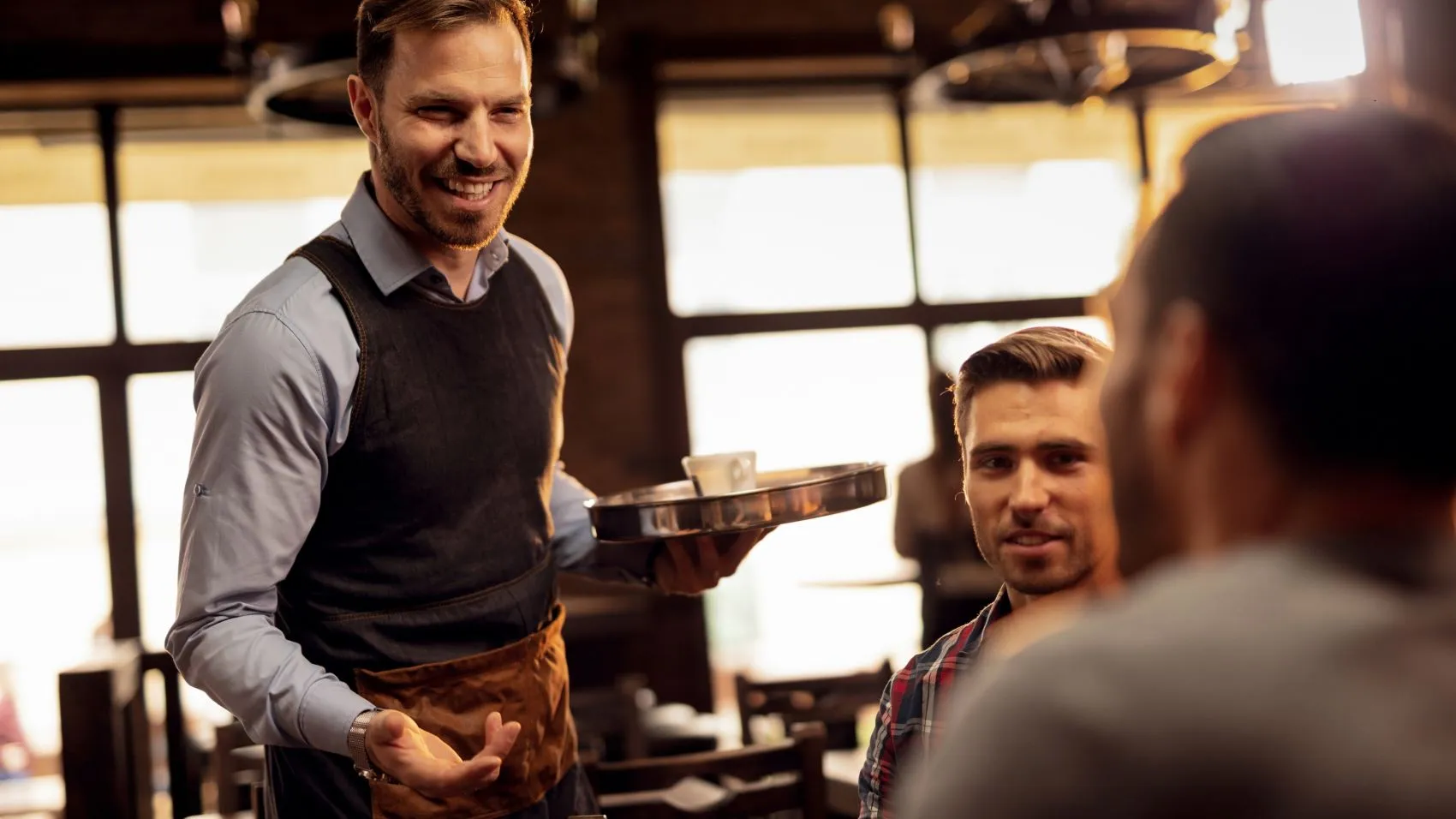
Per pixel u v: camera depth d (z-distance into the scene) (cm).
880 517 668
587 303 646
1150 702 55
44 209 616
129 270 622
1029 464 145
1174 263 62
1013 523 146
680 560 186
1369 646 54
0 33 596
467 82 161
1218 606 57
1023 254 684
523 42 170
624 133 653
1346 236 57
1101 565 146
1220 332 60
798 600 662
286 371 160
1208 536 63
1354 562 57
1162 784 53
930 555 544
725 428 664
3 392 608
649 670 628
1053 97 475
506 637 175
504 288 185
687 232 665
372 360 167
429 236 171
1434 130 60
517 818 173
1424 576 57
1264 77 643
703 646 631
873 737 162
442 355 173
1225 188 60
